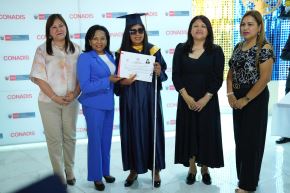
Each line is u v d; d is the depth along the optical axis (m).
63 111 2.70
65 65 2.62
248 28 2.33
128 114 2.65
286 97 2.28
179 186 2.80
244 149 2.46
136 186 2.81
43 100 2.64
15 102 3.92
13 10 3.75
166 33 4.18
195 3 4.77
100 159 2.71
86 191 2.74
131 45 2.64
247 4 4.80
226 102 5.25
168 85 4.30
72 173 2.89
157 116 2.69
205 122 2.67
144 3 4.07
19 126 3.97
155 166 2.74
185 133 2.74
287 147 3.71
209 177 2.86
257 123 2.39
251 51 2.36
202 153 2.71
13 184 2.90
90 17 3.97
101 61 2.59
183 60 2.67
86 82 2.53
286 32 4.89
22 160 3.55
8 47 3.80
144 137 2.68
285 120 2.21
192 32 2.61
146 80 2.57
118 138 4.26
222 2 4.79
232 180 2.90
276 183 2.78
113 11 4.01
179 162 2.81
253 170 2.46
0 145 3.97
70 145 2.81
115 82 2.63
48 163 3.45
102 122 2.69
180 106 2.74
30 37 3.84
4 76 3.84
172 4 4.14
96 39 2.58
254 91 2.33
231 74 2.54
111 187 2.81
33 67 2.59
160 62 2.70
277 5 4.79
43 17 3.84
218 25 4.83
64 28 2.57
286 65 4.98
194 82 2.63
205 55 2.60
